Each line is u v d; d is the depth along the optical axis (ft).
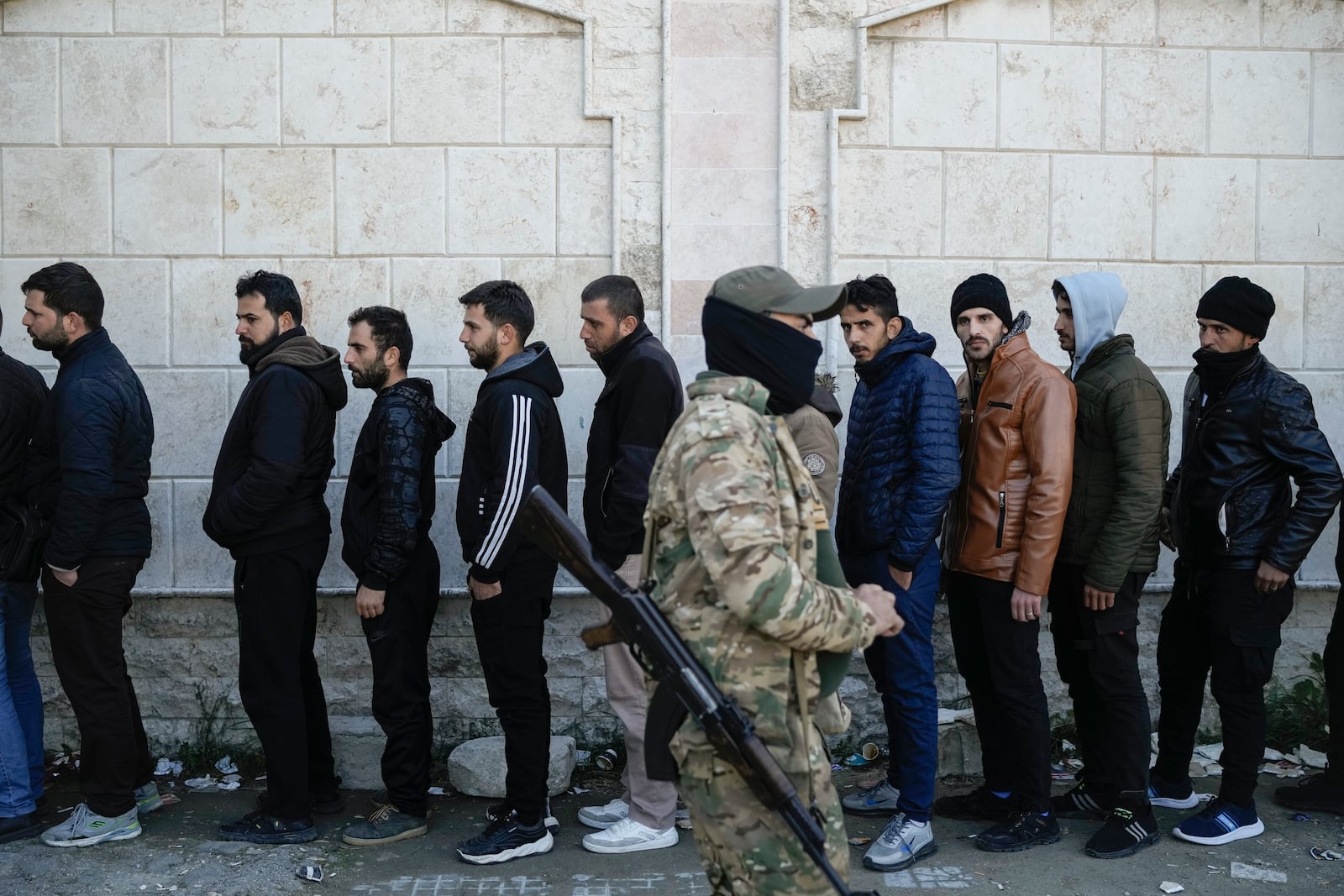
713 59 16.46
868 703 16.76
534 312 16.55
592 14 16.39
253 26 16.38
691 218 16.48
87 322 13.71
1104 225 17.03
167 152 16.40
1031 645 13.60
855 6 16.58
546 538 8.29
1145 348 17.12
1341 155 17.19
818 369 16.49
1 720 13.84
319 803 14.97
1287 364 17.20
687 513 7.65
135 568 13.88
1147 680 17.11
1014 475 13.44
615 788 15.93
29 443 14.21
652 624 7.91
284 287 14.06
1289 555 13.41
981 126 16.85
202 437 16.53
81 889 12.53
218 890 12.59
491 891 12.66
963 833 14.29
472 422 13.64
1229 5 16.98
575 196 16.57
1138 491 13.16
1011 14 16.83
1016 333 13.87
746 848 7.80
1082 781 15.26
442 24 16.44
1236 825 13.75
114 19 16.31
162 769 16.31
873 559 13.64
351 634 16.60
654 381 13.30
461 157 16.52
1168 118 17.02
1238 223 17.12
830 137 16.55
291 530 13.74
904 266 16.87
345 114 16.46
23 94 16.33
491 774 15.37
